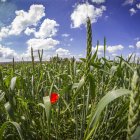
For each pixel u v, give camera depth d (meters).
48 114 0.54
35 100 0.86
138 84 0.18
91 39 0.46
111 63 0.84
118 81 0.72
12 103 0.62
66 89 0.61
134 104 0.18
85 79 0.50
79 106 0.77
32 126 0.71
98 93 0.71
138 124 0.18
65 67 1.23
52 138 0.72
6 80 0.76
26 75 1.03
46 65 1.27
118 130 0.52
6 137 0.65
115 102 0.68
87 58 0.48
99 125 0.59
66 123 0.81
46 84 1.02
